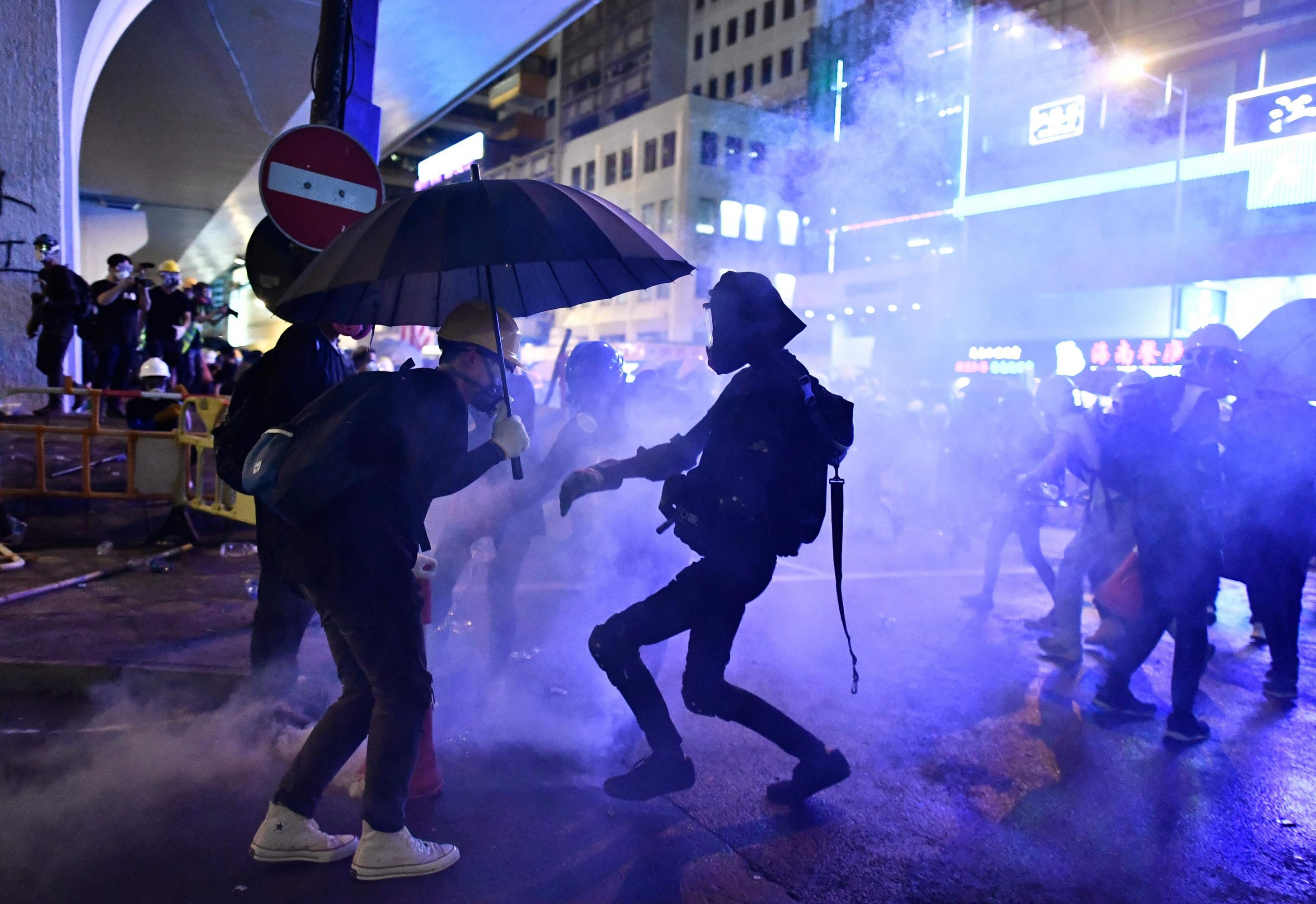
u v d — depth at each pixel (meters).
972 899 2.83
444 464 2.76
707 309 3.18
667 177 52.28
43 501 7.29
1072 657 5.39
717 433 3.12
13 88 10.20
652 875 2.88
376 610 2.69
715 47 58.97
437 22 15.87
